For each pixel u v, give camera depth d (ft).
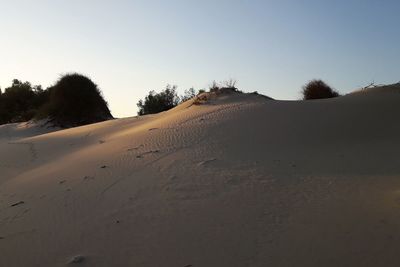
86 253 20.27
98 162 37.78
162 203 25.29
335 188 25.67
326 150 35.78
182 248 19.79
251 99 60.80
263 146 37.24
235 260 18.40
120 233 21.99
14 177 40.70
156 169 32.53
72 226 23.70
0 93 149.79
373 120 43.91
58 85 109.91
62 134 67.97
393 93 55.16
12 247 21.99
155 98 127.95
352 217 21.31
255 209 23.21
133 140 45.19
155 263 18.76
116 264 19.01
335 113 46.24
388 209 21.84
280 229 20.68
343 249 18.48
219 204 24.32
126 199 26.71
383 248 18.22
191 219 22.67
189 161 33.86
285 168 30.48
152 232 21.67
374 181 26.71
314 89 80.53
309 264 17.65
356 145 37.11
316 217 21.65
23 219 26.03
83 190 29.86
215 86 68.18
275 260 18.12
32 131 103.30
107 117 114.01
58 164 41.75
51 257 20.34
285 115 46.42
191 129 44.98
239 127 43.39
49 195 30.17
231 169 30.73
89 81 111.86
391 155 33.63
